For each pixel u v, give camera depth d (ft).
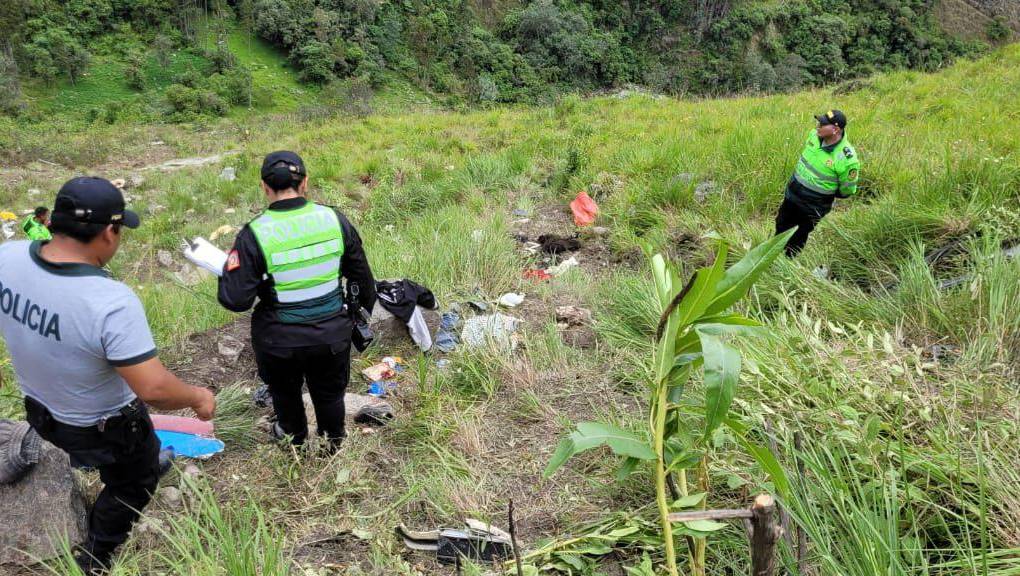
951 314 12.94
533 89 286.87
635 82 336.08
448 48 282.97
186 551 7.84
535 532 9.62
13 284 7.41
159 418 11.85
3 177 56.65
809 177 18.03
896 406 9.50
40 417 7.93
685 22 361.92
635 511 9.29
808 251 18.29
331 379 10.68
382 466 11.32
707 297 5.74
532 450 11.54
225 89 197.98
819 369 10.07
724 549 8.48
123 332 7.39
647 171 30.12
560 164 34.01
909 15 374.22
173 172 59.72
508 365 13.93
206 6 253.85
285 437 10.87
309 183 40.42
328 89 214.48
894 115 36.58
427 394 13.08
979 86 41.22
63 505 8.95
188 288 22.08
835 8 375.86
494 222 25.07
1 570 8.62
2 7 201.77
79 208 7.18
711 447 8.92
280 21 242.99
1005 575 7.16
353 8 262.26
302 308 9.90
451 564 9.16
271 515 9.93
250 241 9.40
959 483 7.91
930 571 7.82
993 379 10.23
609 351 14.85
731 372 5.41
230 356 15.06
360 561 9.20
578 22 323.16
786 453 8.77
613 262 22.16
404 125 66.03
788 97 50.83
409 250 21.93
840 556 7.73
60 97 187.32
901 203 19.19
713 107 50.75
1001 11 403.13
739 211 23.38
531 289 19.01
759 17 349.20
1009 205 17.84
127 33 224.94
